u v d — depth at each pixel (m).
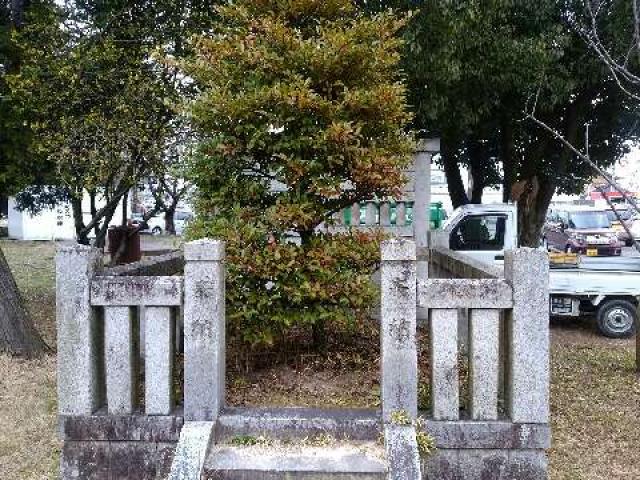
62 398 4.48
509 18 11.24
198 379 4.43
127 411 4.50
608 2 11.05
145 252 13.15
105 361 4.55
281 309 5.46
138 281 4.46
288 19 6.00
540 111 13.03
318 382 5.52
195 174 5.74
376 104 5.41
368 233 5.90
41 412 6.09
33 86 9.47
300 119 5.44
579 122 13.77
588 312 10.92
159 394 4.50
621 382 7.31
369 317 6.91
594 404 6.51
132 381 4.54
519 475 4.38
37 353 8.12
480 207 10.84
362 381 5.54
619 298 10.43
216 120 5.48
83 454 4.48
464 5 9.39
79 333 4.46
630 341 10.09
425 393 5.09
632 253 22.70
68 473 4.48
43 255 20.86
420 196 8.23
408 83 10.12
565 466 5.02
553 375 7.62
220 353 4.53
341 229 7.77
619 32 10.83
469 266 6.18
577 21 10.40
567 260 10.95
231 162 5.71
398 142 5.86
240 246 5.35
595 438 5.59
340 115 5.43
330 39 5.43
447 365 4.41
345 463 4.11
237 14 5.92
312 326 6.27
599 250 21.75
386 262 4.37
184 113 5.63
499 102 12.16
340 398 5.15
